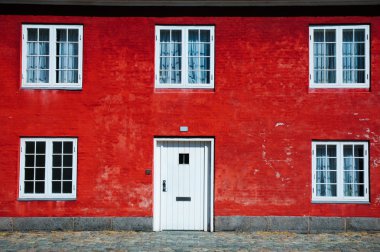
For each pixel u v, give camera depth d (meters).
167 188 13.84
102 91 13.77
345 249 11.45
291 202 13.60
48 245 11.80
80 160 13.69
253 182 13.65
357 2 13.52
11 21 13.77
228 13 13.81
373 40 13.66
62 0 13.61
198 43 13.91
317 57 13.83
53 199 13.62
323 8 13.74
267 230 13.59
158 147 13.84
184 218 13.82
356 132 13.61
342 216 13.55
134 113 13.77
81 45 13.84
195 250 11.30
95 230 13.62
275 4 13.62
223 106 13.73
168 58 13.91
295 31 13.77
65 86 13.79
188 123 13.73
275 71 13.74
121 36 13.84
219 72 13.77
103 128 13.73
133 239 12.55
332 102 13.68
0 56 13.74
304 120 13.67
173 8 13.82
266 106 13.70
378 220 13.52
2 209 13.57
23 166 13.71
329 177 13.75
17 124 13.68
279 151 13.66
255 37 13.77
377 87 13.62
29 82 13.82
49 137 13.74
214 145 13.74
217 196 13.65
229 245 11.86
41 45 13.87
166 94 13.77
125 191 13.69
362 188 13.71
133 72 13.80
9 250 11.25
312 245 11.88
